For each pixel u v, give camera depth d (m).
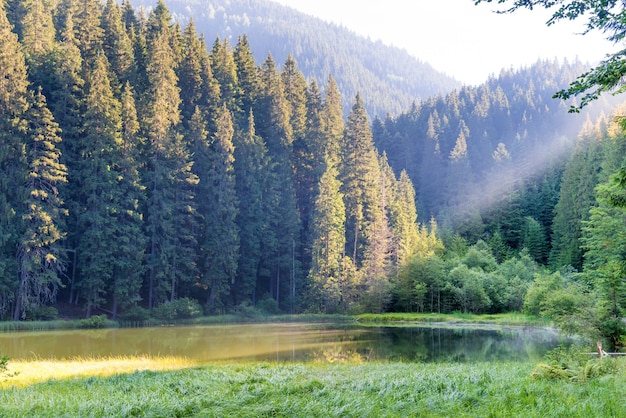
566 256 70.56
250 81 88.75
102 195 53.12
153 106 62.53
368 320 60.34
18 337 37.38
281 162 79.00
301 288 72.62
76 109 57.69
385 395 11.09
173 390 13.37
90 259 51.78
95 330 43.97
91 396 12.57
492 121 159.00
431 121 143.38
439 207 117.81
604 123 88.56
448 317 61.12
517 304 63.72
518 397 10.42
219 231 62.22
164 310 53.44
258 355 28.25
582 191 70.44
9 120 48.91
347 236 80.44
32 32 58.66
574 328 26.33
